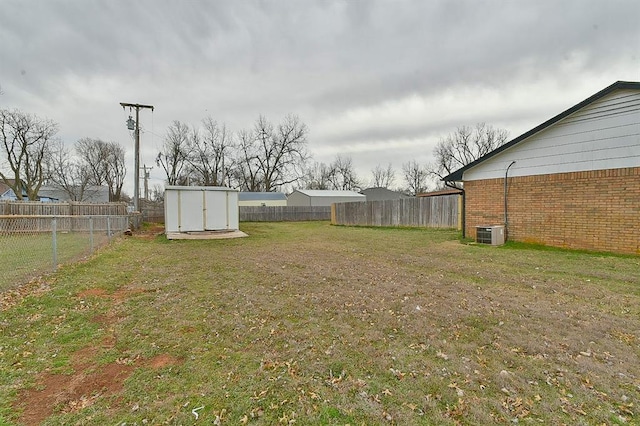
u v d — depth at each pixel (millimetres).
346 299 4410
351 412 2043
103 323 3586
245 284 5293
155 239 12398
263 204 36656
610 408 2043
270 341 3096
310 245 10320
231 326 3479
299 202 37219
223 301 4375
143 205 25031
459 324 3461
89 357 2795
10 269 6055
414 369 2553
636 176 6754
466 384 2336
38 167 27906
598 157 7297
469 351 2850
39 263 6680
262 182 41281
